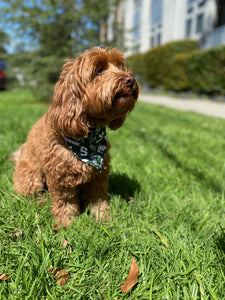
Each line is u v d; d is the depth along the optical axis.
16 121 1.48
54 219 0.59
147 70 3.98
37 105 2.33
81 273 0.45
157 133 1.38
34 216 0.56
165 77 3.63
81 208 0.69
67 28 2.23
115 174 0.81
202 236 0.52
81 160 0.54
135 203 0.65
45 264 0.43
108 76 0.55
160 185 0.77
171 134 1.37
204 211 0.63
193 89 3.10
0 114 1.73
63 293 0.41
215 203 0.67
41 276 0.41
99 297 0.40
